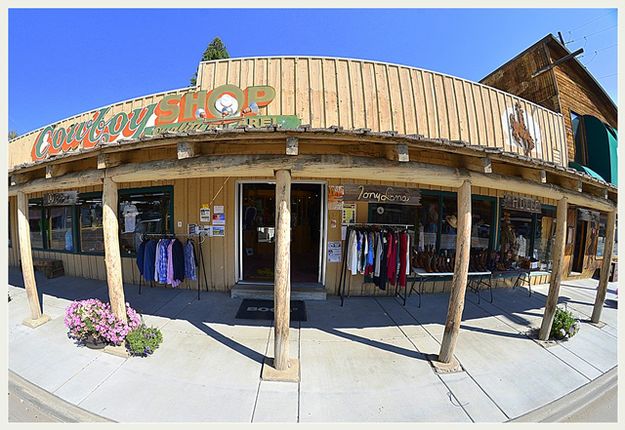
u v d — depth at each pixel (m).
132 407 2.59
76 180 3.65
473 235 6.49
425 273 5.65
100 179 3.51
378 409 2.62
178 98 5.23
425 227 5.99
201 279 5.61
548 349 3.85
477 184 3.44
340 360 3.35
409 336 4.01
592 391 3.05
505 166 3.74
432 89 5.90
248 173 3.08
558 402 2.85
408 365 3.30
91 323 3.47
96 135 5.98
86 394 2.74
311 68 5.41
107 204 3.45
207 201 5.57
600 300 4.85
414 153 3.36
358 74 5.52
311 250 7.74
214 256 5.57
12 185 4.31
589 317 5.19
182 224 5.65
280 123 5.01
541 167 3.38
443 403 2.74
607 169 7.63
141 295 5.34
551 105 7.66
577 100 8.31
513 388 3.01
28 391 2.80
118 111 6.21
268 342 3.69
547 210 7.48
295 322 4.36
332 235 5.52
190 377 2.98
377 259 4.98
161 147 3.17
